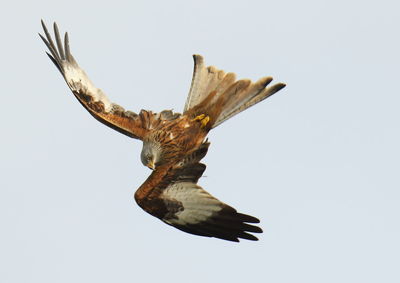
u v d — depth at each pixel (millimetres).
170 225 14477
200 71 16953
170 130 16594
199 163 14383
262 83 16562
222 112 16562
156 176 14594
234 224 14359
